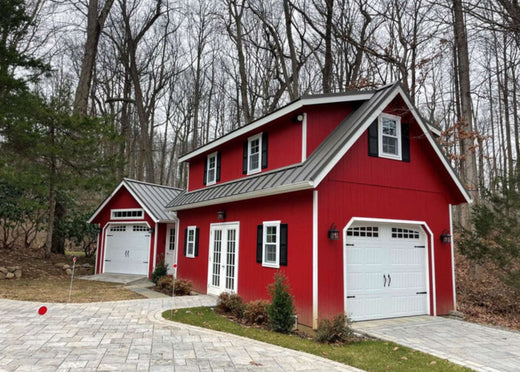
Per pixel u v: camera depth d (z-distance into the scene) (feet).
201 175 48.39
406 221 31.19
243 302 32.58
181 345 20.16
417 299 31.45
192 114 104.27
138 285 46.85
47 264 54.44
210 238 41.16
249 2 70.38
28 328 22.56
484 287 40.60
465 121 46.14
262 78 86.12
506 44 34.40
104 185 50.16
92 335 21.52
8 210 51.98
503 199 34.58
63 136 47.85
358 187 28.94
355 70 62.85
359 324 27.35
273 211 31.22
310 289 26.05
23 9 46.14
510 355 20.72
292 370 16.87
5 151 44.19
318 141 31.01
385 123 31.78
